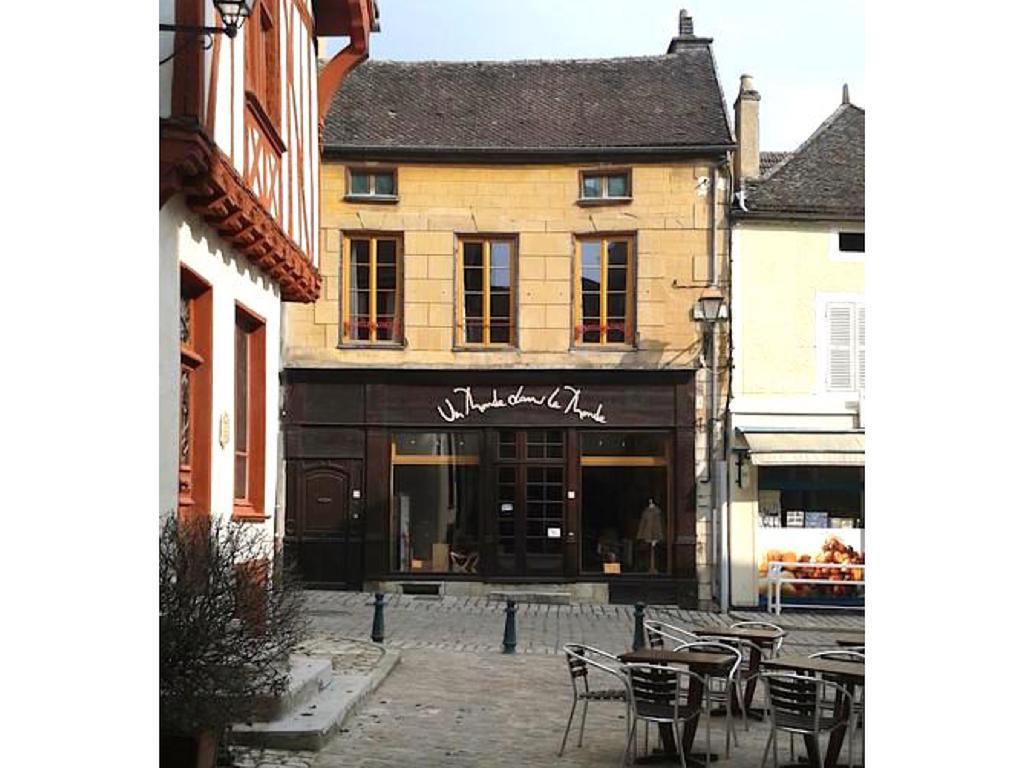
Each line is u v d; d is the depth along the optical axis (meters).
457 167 20.86
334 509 20.67
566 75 22.41
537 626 16.88
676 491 20.53
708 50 22.61
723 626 18.00
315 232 12.77
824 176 21.34
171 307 8.00
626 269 20.89
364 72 22.19
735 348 20.61
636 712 8.05
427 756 8.18
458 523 20.78
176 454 7.99
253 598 6.64
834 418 20.62
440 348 20.77
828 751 8.00
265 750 7.96
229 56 8.79
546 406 20.70
